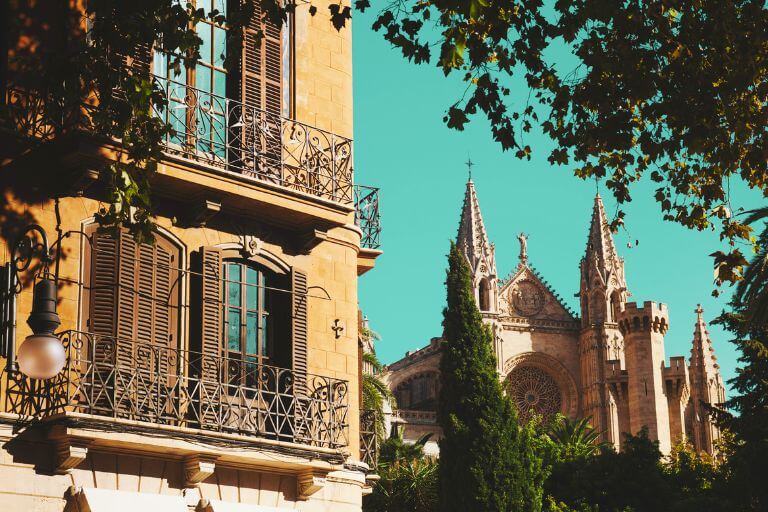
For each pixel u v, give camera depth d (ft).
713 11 65.00
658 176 73.36
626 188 73.15
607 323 452.76
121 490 66.54
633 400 434.71
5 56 68.59
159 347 67.51
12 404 64.44
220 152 76.33
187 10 64.90
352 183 80.64
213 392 71.72
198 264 73.41
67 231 68.39
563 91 65.98
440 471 198.18
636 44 64.85
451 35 62.95
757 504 178.60
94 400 66.49
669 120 67.46
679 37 65.92
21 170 67.77
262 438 70.44
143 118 62.64
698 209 73.00
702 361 456.45
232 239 75.31
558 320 461.37
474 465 193.98
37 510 63.57
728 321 188.75
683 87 64.80
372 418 83.82
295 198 75.97
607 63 63.21
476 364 201.57
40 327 53.42
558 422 346.54
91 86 64.49
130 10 61.77
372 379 224.12
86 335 68.03
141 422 65.26
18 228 67.10
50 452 64.54
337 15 62.03
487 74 63.62
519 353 454.40
